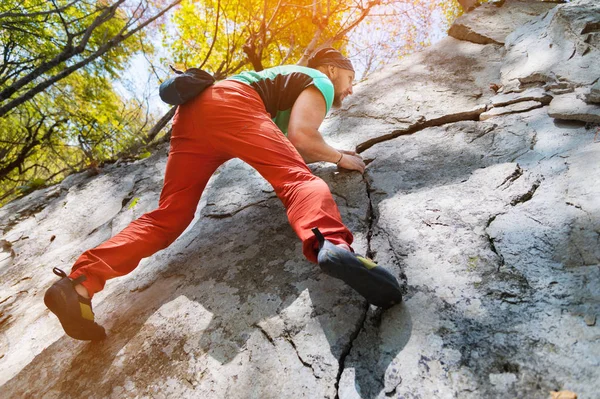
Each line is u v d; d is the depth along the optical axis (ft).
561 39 7.86
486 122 6.72
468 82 8.61
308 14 24.34
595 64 6.70
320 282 4.35
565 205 4.18
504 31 10.43
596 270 3.37
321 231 3.71
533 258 3.73
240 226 6.03
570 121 5.76
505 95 7.38
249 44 18.13
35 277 7.07
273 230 5.63
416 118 7.55
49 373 4.50
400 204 5.22
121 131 17.75
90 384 4.13
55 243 8.25
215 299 4.66
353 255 3.37
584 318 3.03
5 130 25.66
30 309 6.11
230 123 4.66
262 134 4.60
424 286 3.85
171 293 5.08
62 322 4.18
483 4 12.30
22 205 10.81
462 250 4.11
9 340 5.49
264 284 4.62
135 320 4.82
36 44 22.59
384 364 3.26
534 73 7.29
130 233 4.76
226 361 3.81
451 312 3.48
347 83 6.43
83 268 4.33
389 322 3.62
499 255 3.90
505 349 3.02
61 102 24.57
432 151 6.35
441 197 5.08
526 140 5.74
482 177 5.22
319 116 5.29
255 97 5.07
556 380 2.70
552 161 5.03
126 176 10.36
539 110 6.44
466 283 3.71
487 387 2.82
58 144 27.53
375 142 7.29
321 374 3.35
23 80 16.74
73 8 23.29
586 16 7.76
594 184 4.26
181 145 5.11
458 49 10.43
